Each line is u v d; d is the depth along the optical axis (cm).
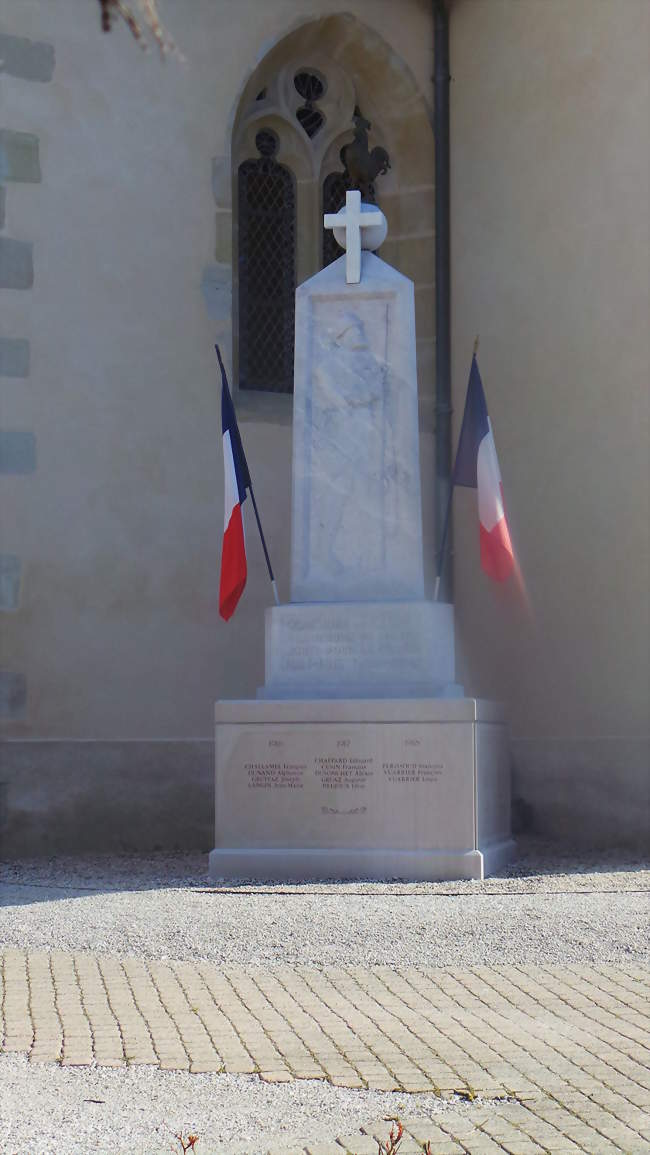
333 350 1028
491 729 974
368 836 915
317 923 734
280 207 1343
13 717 1147
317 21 1298
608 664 1152
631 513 1142
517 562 1236
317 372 1028
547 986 609
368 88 1362
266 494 1262
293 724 929
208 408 1237
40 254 1183
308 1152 406
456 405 1308
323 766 923
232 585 1011
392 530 1005
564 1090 464
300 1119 438
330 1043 520
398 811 912
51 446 1177
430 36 1347
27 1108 446
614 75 1175
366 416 1017
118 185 1215
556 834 1179
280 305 1336
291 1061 497
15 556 1156
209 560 1227
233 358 1288
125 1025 545
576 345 1198
